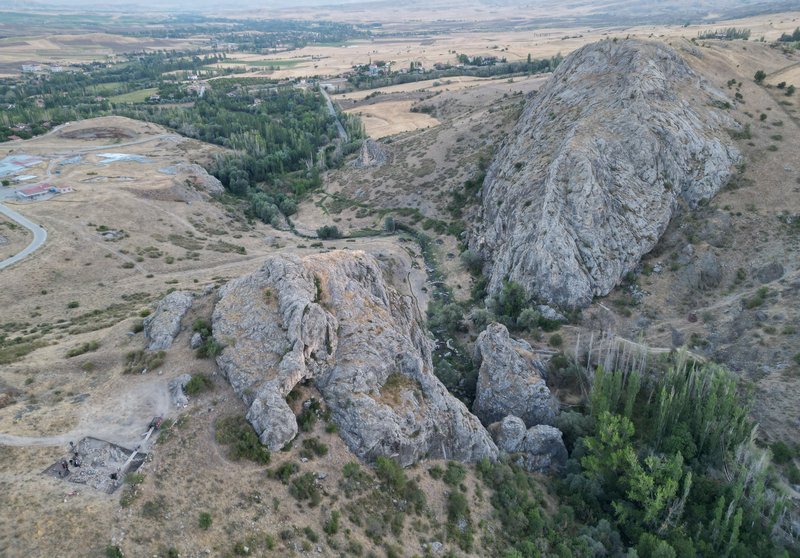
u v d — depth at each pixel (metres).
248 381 54.34
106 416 51.31
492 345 82.19
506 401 76.56
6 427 49.22
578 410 78.62
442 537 51.91
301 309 58.75
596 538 58.00
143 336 64.06
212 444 48.91
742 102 125.25
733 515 58.53
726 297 91.06
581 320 93.69
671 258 99.50
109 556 37.56
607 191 101.81
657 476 61.84
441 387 66.81
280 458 49.78
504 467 63.66
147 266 111.25
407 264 126.06
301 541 43.72
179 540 40.31
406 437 57.06
